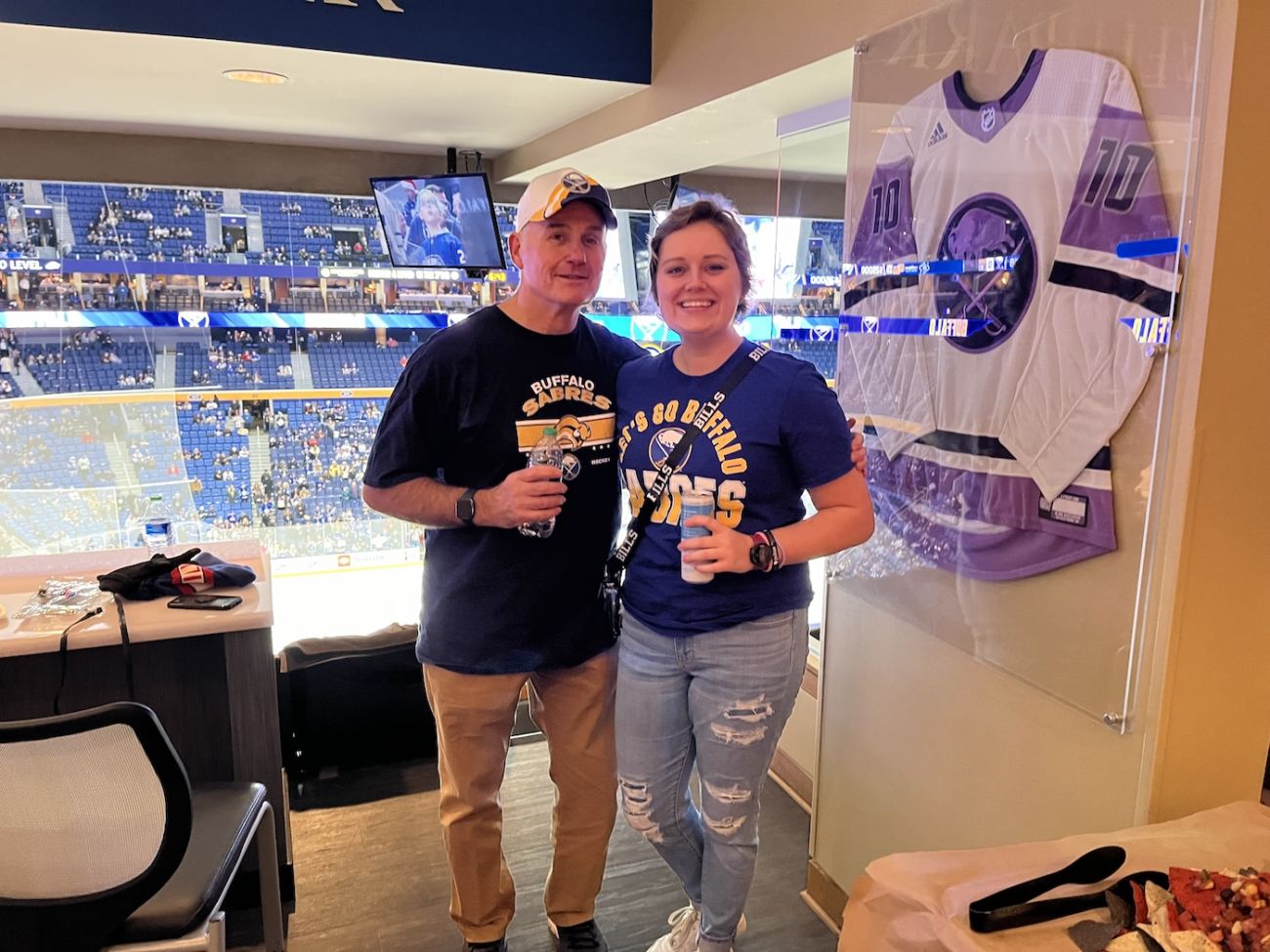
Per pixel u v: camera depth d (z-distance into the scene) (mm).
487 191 3688
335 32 2316
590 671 1918
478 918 1978
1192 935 980
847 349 1946
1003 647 1553
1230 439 1238
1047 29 1360
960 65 1540
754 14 2158
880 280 1811
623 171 3719
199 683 2211
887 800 1925
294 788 2754
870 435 1879
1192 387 1208
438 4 2408
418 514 1741
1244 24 1110
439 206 3869
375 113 3176
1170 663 1286
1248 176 1154
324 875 2326
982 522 1571
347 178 3980
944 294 1621
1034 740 1525
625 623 1699
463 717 1845
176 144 3682
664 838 1768
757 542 1467
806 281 2629
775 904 2205
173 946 1404
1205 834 1205
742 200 4406
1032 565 1474
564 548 1809
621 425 1690
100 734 1256
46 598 2117
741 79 2232
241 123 3381
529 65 2541
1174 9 1170
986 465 1550
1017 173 1435
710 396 1539
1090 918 1060
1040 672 1484
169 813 1329
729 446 1510
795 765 2752
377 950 2053
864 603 1952
